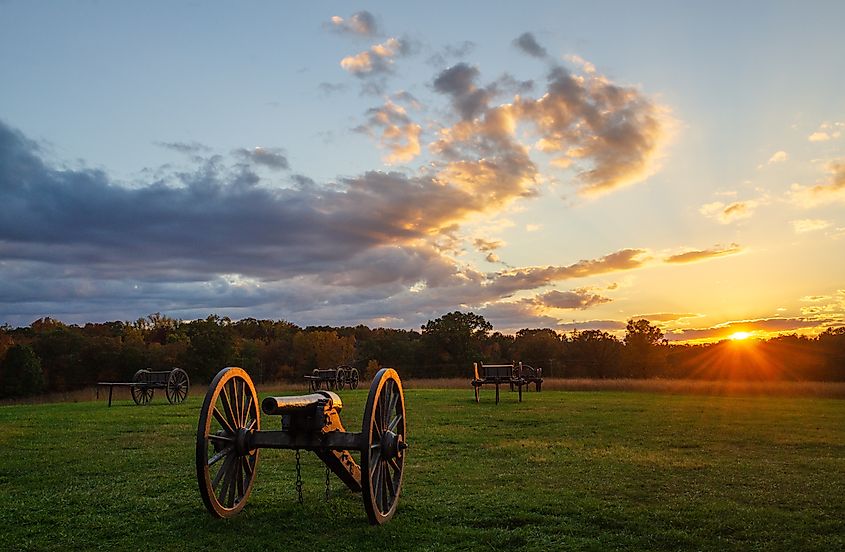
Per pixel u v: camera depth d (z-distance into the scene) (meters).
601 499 9.33
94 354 69.88
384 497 8.19
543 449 13.87
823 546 7.30
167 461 12.59
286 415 8.03
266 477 10.84
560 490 9.91
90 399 33.59
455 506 8.94
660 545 7.38
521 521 8.28
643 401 26.61
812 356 68.06
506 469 11.66
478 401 26.33
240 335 99.06
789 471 11.40
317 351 75.50
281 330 100.56
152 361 68.94
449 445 14.49
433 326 81.06
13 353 61.91
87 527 8.15
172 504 9.16
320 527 7.91
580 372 79.31
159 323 95.62
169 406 25.55
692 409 22.84
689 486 10.20
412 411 22.00
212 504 7.80
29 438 15.77
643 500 9.32
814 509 8.79
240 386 8.47
